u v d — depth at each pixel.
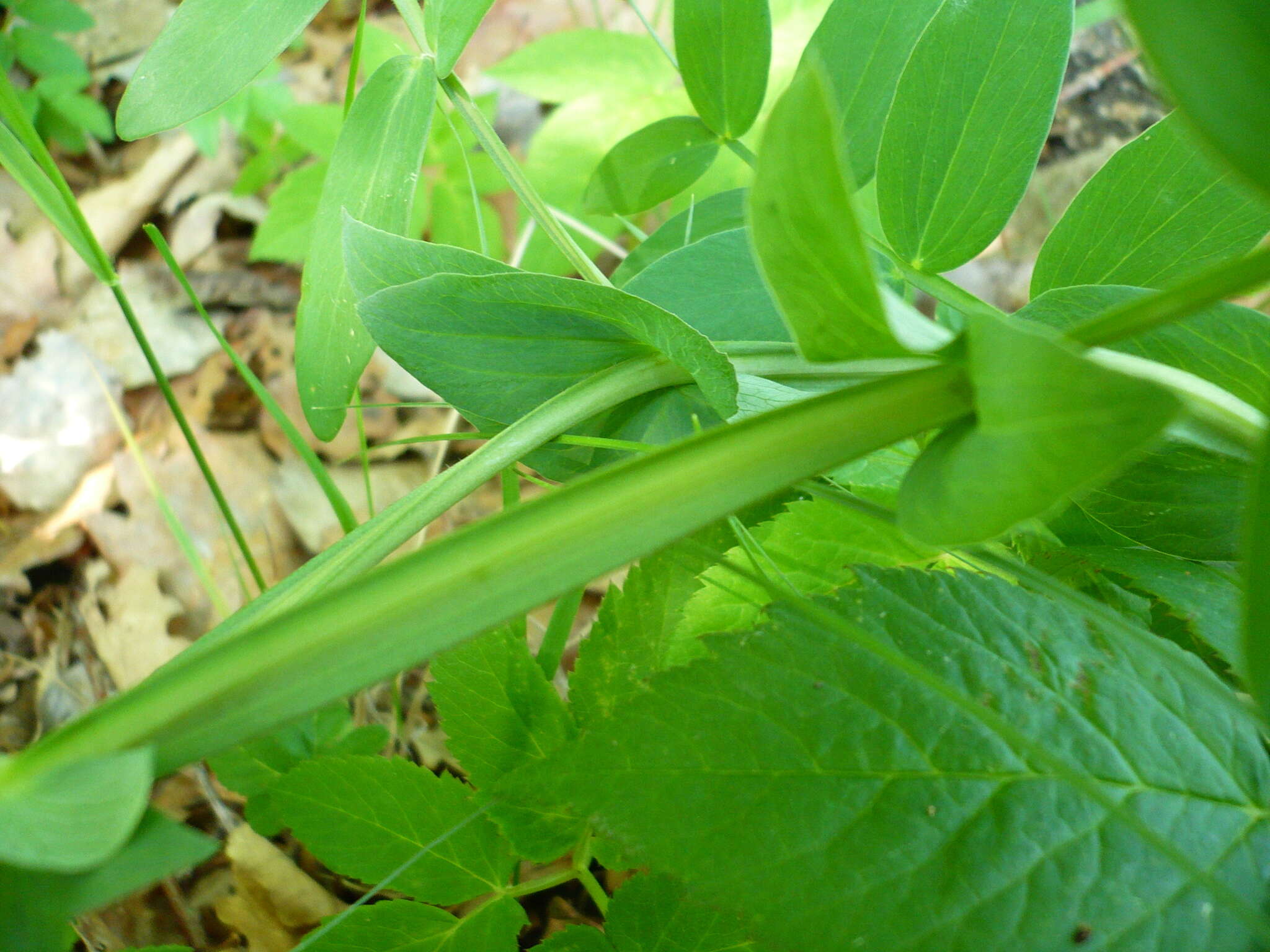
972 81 0.17
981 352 0.10
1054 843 0.13
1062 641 0.15
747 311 0.18
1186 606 0.16
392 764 0.19
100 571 0.33
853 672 0.14
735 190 0.23
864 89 0.19
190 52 0.19
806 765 0.14
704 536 0.18
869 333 0.11
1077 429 0.08
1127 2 0.08
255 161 0.42
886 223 0.18
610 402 0.16
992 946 0.13
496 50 0.45
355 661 0.10
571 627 0.21
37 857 0.09
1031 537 0.18
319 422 0.19
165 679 0.10
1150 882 0.13
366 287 0.17
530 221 0.33
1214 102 0.08
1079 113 0.36
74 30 0.40
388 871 0.18
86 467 0.35
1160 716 0.14
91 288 0.40
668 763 0.14
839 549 0.18
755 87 0.21
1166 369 0.13
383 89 0.19
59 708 0.29
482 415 0.17
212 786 0.26
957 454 0.10
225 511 0.23
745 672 0.14
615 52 0.33
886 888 0.13
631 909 0.17
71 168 0.44
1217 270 0.10
